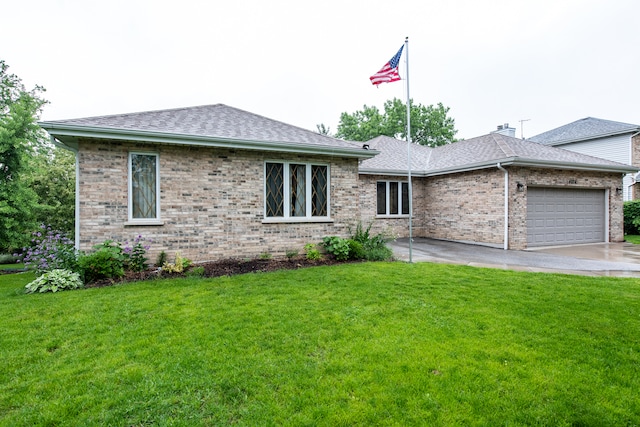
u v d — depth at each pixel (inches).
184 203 316.5
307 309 191.5
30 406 104.3
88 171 282.8
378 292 225.9
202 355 136.3
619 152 805.2
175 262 301.7
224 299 210.8
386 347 142.7
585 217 524.4
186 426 95.5
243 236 341.7
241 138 322.7
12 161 444.8
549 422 97.5
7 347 144.2
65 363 130.8
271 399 108.0
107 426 95.4
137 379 118.8
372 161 603.2
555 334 156.6
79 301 207.2
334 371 124.1
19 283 294.8
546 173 482.3
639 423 97.7
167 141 297.0
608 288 237.9
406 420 98.2
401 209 598.9
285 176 362.9
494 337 152.9
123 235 294.4
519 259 381.1
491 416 100.0
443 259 381.4
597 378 119.6
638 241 552.4
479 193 503.8
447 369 125.1
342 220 392.2
